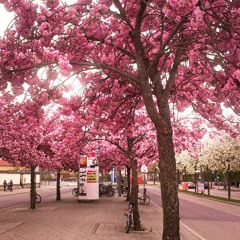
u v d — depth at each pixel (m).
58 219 16.16
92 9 6.86
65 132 14.62
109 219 16.14
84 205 25.05
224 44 6.55
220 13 6.26
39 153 20.48
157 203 29.55
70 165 29.92
